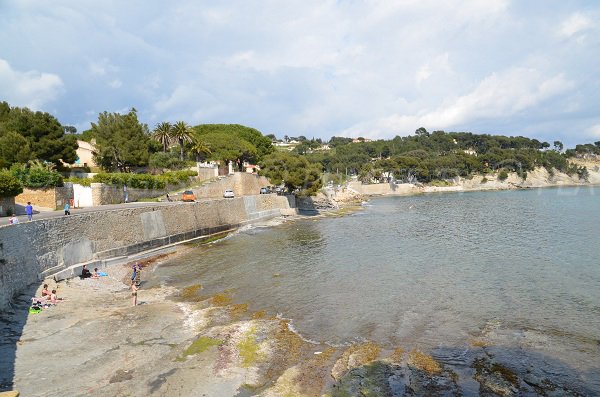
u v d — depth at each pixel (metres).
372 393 17.23
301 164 96.19
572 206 108.75
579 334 23.58
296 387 17.66
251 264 42.84
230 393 17.17
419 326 24.98
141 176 69.06
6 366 18.86
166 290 33.16
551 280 35.22
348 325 25.16
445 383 18.14
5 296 25.16
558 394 17.33
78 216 37.72
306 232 67.62
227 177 92.81
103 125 85.31
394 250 50.56
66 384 17.45
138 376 18.30
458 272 38.62
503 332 23.98
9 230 26.86
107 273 37.72
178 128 104.88
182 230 55.84
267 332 23.77
